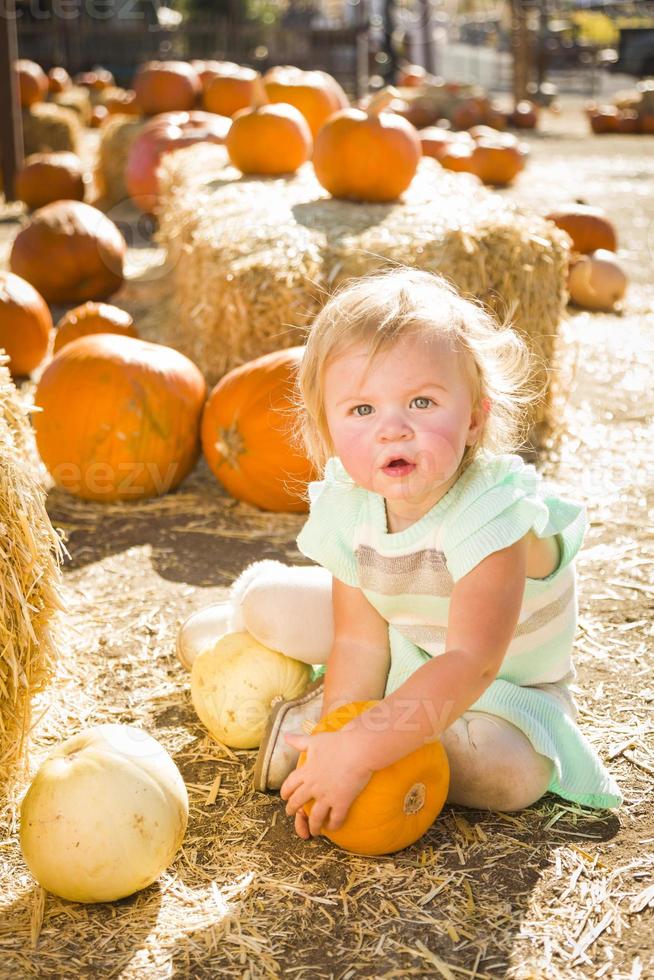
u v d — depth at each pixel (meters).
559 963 1.78
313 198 5.71
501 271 4.55
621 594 3.25
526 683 2.30
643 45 27.95
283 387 3.88
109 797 1.93
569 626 2.30
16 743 2.25
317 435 2.18
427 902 1.94
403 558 2.08
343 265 4.56
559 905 1.92
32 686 2.27
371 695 2.24
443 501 2.04
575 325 6.65
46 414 4.01
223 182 6.43
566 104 24.45
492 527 1.97
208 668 2.49
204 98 10.81
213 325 4.89
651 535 3.68
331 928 1.89
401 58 25.00
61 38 22.11
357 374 1.86
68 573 3.47
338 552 2.19
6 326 5.39
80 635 3.03
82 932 1.90
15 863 2.10
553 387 4.68
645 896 1.94
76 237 6.94
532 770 2.15
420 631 2.22
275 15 25.69
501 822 2.18
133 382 3.97
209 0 25.16
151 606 3.23
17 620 2.17
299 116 6.76
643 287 7.69
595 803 2.22
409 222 4.95
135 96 11.22
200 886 2.02
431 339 1.86
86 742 2.04
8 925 1.92
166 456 4.07
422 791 2.02
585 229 7.60
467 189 5.99
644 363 5.82
